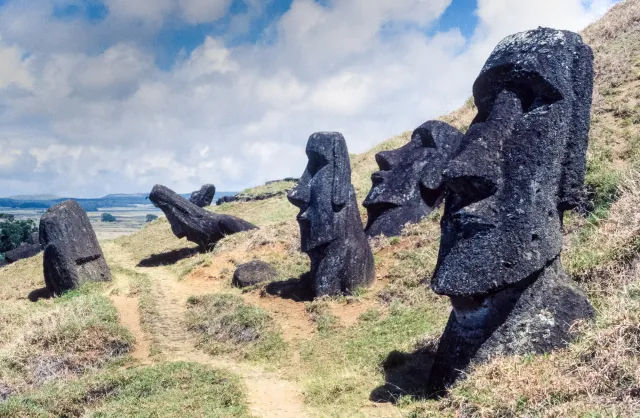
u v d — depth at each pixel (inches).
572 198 247.4
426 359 300.7
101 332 424.8
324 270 449.4
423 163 564.7
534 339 231.5
